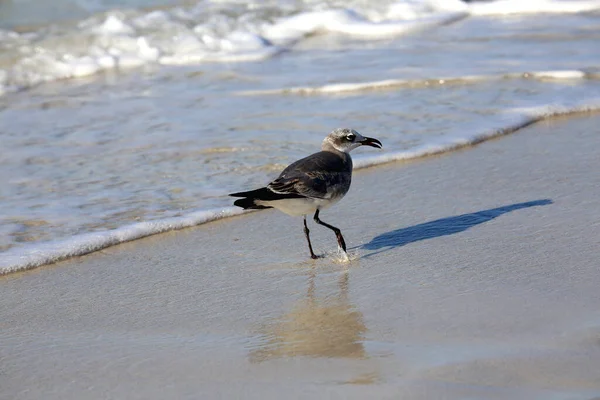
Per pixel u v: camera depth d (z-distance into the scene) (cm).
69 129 1728
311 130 1655
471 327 905
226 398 794
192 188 1399
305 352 879
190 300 1023
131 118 1786
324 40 2458
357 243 1176
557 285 1001
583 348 845
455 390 776
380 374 819
